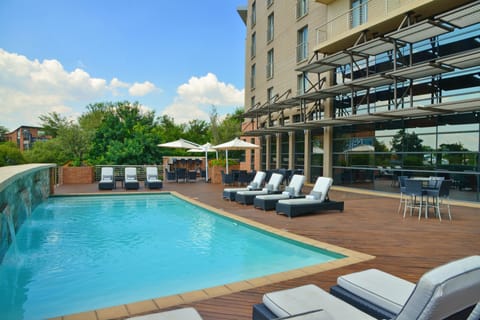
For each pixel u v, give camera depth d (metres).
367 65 13.51
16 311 3.70
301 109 16.48
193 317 2.03
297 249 5.90
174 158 21.30
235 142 16.75
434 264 4.49
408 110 10.52
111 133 27.97
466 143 10.48
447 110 10.36
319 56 16.84
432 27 10.08
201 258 5.54
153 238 6.93
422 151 11.86
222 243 6.48
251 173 16.02
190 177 18.98
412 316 1.38
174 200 12.58
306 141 18.09
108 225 8.16
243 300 3.37
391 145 13.09
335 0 15.88
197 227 7.92
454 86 10.75
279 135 21.28
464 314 1.49
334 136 16.31
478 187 10.16
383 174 13.43
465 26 10.30
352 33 13.43
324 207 8.53
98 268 5.08
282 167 21.08
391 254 4.96
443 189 7.60
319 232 6.51
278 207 8.45
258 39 24.62
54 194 12.84
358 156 14.74
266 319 2.31
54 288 4.33
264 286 3.73
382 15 13.09
